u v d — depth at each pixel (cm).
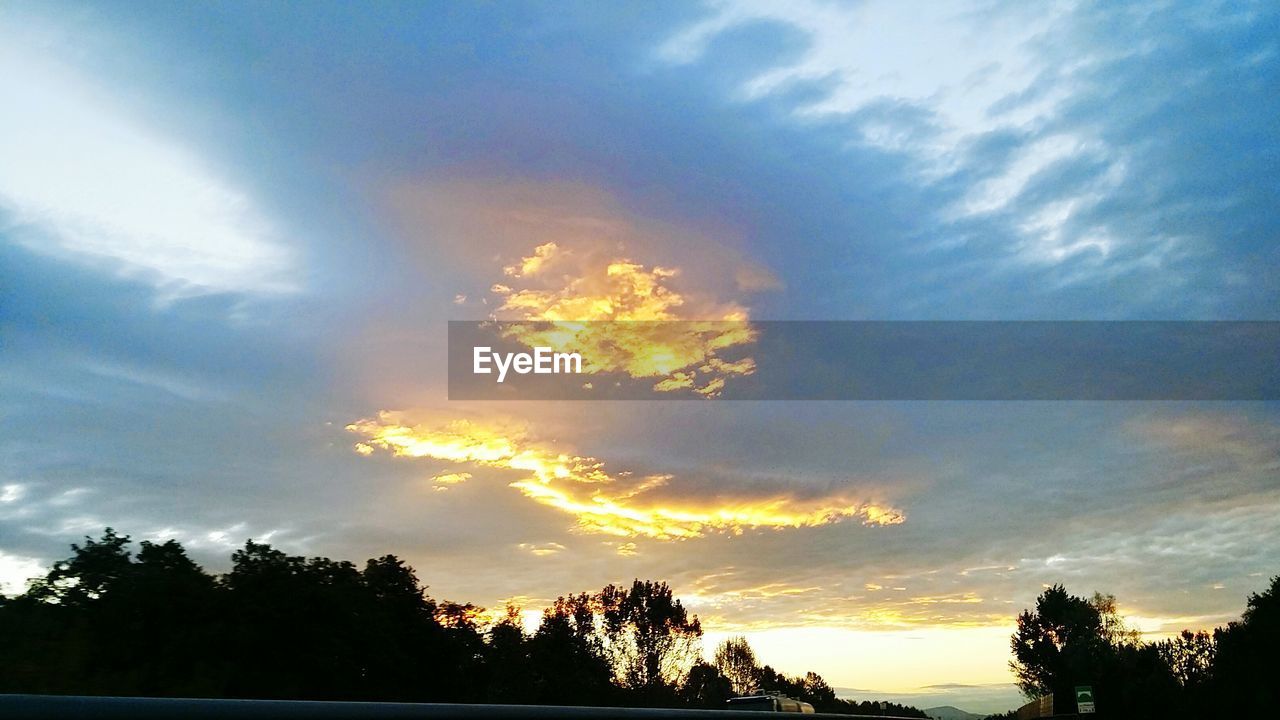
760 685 5806
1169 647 7550
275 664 2650
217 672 2439
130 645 2342
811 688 5347
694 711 348
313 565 3041
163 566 2592
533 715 263
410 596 3528
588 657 4847
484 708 249
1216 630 6425
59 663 1670
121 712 182
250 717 197
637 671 5291
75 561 2403
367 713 219
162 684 2305
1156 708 7044
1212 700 6025
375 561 3531
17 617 1712
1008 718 4044
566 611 5119
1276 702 5412
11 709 172
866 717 741
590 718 288
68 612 2280
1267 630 5475
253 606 2678
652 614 5422
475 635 3969
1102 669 7669
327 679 2770
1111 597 8400
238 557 2847
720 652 6284
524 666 4294
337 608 2936
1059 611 8669
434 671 3525
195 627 2508
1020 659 8812
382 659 3066
